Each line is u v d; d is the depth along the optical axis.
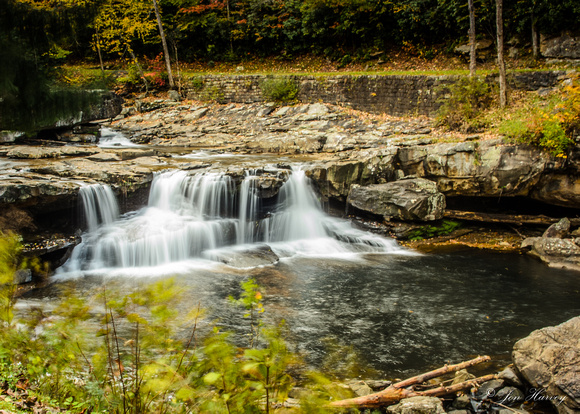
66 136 20.02
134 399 2.55
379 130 19.42
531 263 12.10
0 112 5.65
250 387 2.10
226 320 7.89
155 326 2.62
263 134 21.19
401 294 9.89
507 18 22.89
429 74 21.31
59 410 2.97
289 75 24.39
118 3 28.00
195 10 29.61
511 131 14.02
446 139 15.93
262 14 30.44
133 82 27.59
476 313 8.99
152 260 11.28
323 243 13.49
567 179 13.49
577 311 9.13
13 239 3.16
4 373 3.42
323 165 14.66
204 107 25.27
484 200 15.40
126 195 12.52
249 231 13.23
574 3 20.47
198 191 13.04
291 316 8.56
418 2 25.30
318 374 2.19
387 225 14.14
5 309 2.92
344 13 27.02
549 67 21.30
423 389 6.12
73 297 2.84
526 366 6.14
